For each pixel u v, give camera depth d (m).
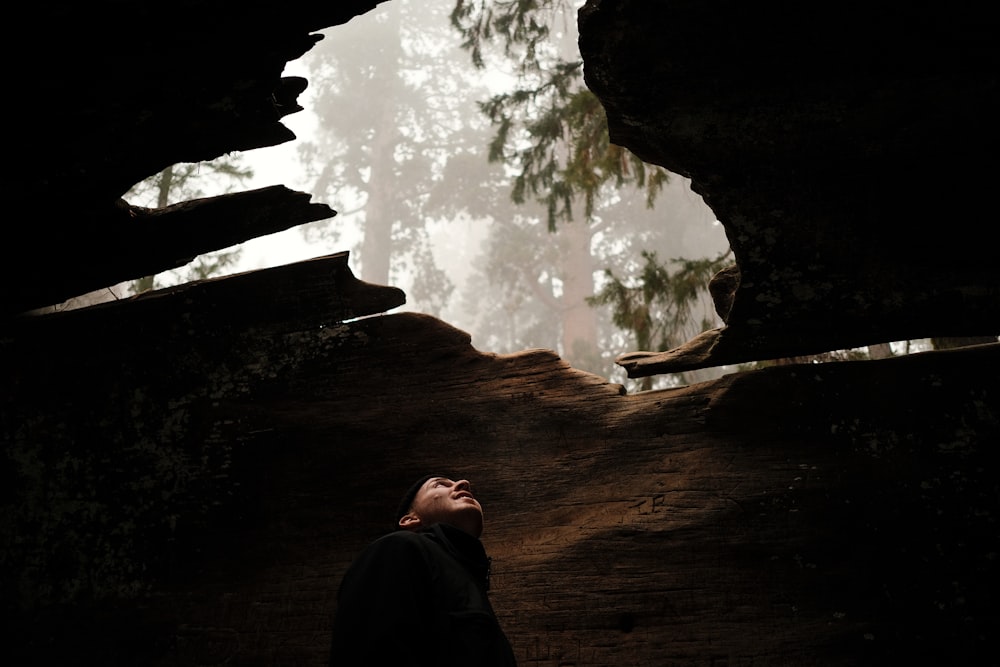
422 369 5.63
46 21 4.28
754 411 5.00
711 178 4.88
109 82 4.65
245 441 5.70
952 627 4.39
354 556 5.28
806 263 4.86
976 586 4.45
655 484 4.98
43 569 5.62
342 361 5.76
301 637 5.13
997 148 4.56
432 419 5.48
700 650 4.55
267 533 5.47
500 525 5.11
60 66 4.51
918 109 4.57
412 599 2.32
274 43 4.69
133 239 5.75
